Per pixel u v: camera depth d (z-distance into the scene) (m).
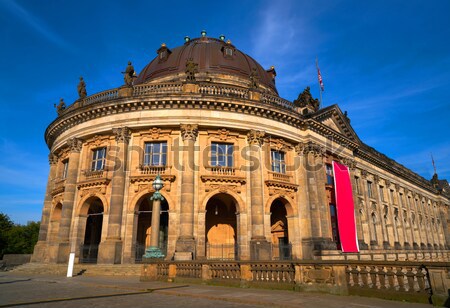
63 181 34.50
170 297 12.93
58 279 21.38
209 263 17.41
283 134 34.06
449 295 10.48
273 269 15.28
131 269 25.30
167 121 30.83
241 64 42.88
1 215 69.81
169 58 43.19
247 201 30.67
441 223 76.31
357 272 12.99
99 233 37.03
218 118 31.39
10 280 20.94
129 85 32.78
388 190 53.75
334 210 37.47
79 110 32.88
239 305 11.00
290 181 34.12
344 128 43.25
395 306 10.51
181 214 28.28
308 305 10.63
